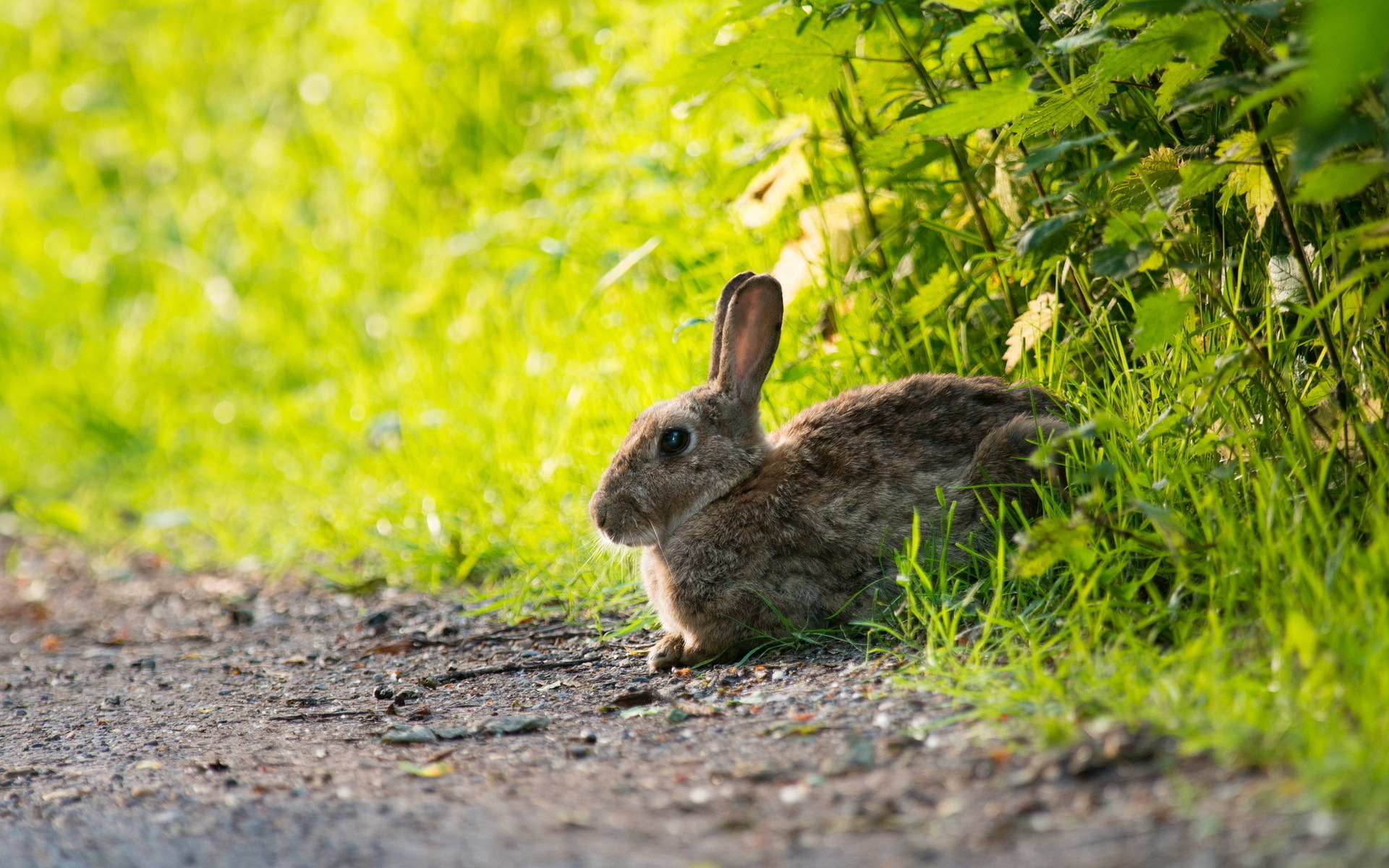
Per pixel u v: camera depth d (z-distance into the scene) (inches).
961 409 345.7
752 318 355.3
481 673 355.6
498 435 514.3
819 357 406.9
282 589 506.6
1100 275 290.5
